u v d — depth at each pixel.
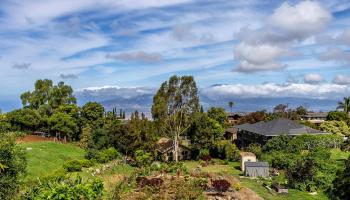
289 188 55.09
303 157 67.44
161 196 45.78
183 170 65.50
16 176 32.44
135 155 75.62
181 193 46.84
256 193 51.91
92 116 101.50
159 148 85.75
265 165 65.00
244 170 67.19
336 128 109.88
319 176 54.81
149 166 68.38
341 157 75.62
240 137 106.06
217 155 87.06
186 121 86.62
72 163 59.62
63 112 100.12
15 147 33.16
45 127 98.25
